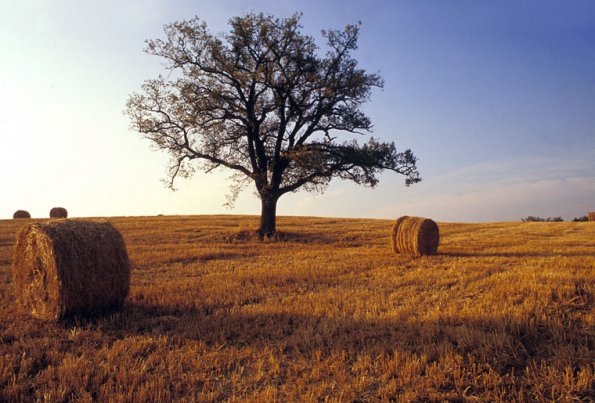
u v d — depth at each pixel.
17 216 37.78
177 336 7.21
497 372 5.62
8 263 15.11
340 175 26.33
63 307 8.24
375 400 5.07
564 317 7.41
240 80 24.23
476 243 23.31
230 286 11.03
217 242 23.62
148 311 9.02
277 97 25.69
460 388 5.30
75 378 5.54
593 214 44.69
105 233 8.98
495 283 10.48
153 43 24.16
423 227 17.88
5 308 9.33
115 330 7.73
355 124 26.03
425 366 5.84
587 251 18.08
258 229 26.48
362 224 34.16
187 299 9.72
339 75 25.67
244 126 26.19
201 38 24.45
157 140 25.14
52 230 8.37
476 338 6.48
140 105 24.84
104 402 5.04
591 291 8.80
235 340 7.15
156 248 19.84
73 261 8.34
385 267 14.27
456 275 12.02
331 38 25.67
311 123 26.30
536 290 9.12
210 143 26.02
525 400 5.02
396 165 26.02
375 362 5.93
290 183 26.77
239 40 24.42
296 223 34.47
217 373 5.90
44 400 5.08
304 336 6.93
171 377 5.73
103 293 8.77
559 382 5.30
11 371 5.81
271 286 11.20
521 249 19.50
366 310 8.49
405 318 7.88
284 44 24.81
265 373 5.84
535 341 6.55
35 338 7.30
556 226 36.25
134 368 5.92
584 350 6.02
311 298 9.56
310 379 5.64
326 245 22.81
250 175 25.95
